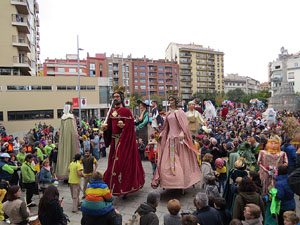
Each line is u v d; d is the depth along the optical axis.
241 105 95.44
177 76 87.94
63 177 8.81
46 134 17.52
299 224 3.28
